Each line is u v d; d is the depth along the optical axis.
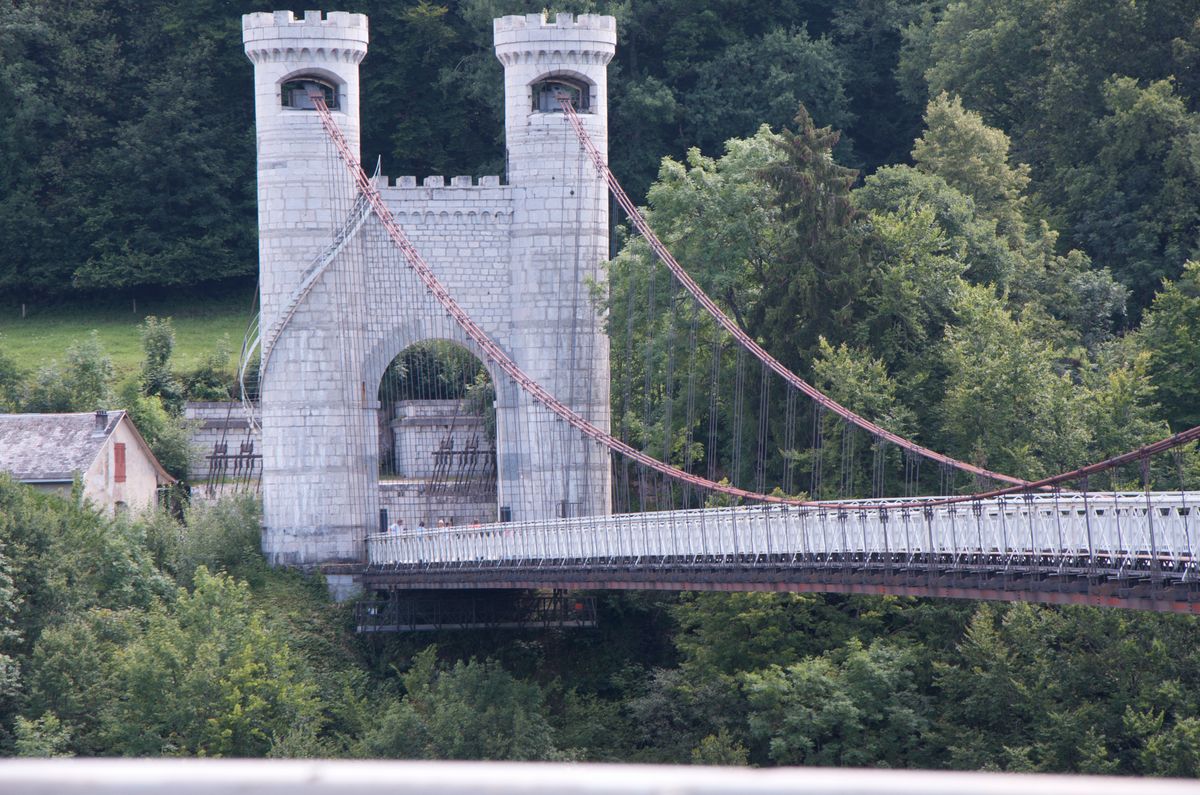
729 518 198.50
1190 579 129.25
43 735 197.50
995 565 152.62
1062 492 166.25
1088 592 140.50
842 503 183.12
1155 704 192.00
